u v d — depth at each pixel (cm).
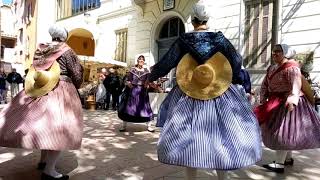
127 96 815
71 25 2028
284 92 465
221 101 332
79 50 2094
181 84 340
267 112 466
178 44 347
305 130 460
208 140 316
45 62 414
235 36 1233
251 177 449
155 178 436
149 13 1603
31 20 2862
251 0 1199
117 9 1784
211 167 308
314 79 1042
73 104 415
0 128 394
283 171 475
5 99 1855
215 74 336
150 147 623
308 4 1068
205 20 354
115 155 556
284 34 1120
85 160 521
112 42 1830
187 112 330
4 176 433
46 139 383
